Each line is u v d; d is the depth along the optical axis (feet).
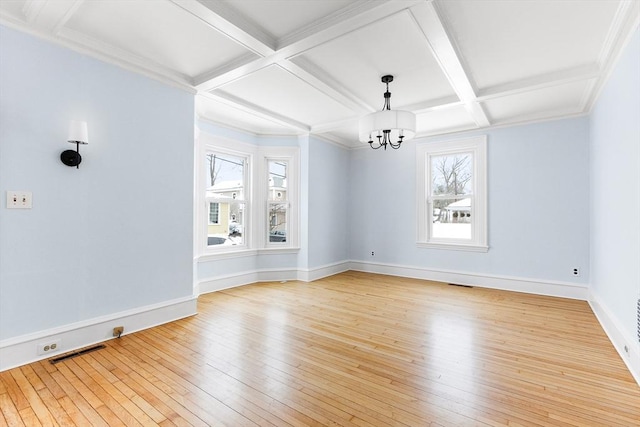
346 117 15.06
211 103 12.48
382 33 7.98
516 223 14.78
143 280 9.71
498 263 15.23
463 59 9.21
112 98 8.93
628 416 5.59
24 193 7.36
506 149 15.05
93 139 8.54
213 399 6.09
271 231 17.16
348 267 20.11
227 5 7.01
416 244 17.61
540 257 14.23
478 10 7.12
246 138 16.15
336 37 7.87
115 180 9.02
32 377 6.80
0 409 5.72
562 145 13.75
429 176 17.42
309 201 17.03
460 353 8.17
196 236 13.73
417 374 7.09
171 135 10.43
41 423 5.37
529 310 11.81
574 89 11.15
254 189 16.58
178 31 8.00
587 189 13.21
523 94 11.61
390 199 18.62
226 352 8.16
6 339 7.13
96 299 8.64
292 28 7.86
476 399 6.13
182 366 7.38
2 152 7.07
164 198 10.25
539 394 6.30
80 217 8.31
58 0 6.56
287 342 8.83
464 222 16.38
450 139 16.51
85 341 8.37
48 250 7.75
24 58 7.33
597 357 7.94
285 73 10.25
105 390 6.36
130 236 9.38
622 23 7.25
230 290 14.82
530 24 7.63
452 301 13.02
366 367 7.41
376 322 10.50
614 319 8.84
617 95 8.60
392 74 10.27
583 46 8.59
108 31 7.99
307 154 16.99
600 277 11.02
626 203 7.86
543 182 14.16
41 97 7.60
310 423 5.41
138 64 9.30
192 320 10.59
